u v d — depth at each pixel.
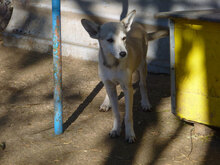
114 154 2.73
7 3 4.37
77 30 4.02
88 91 3.48
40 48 4.12
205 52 2.68
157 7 3.73
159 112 3.16
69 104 3.29
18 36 4.19
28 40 4.16
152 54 3.80
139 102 3.31
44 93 3.43
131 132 2.85
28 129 2.97
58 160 2.69
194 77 2.75
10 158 2.70
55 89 2.84
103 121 3.06
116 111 2.91
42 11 4.15
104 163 2.66
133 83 3.63
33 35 4.16
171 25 2.77
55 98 2.86
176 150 2.75
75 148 2.79
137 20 3.78
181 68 2.79
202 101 2.75
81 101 3.34
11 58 4.00
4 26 4.40
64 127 3.00
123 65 2.82
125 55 2.74
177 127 2.97
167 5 3.70
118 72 2.83
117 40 2.79
